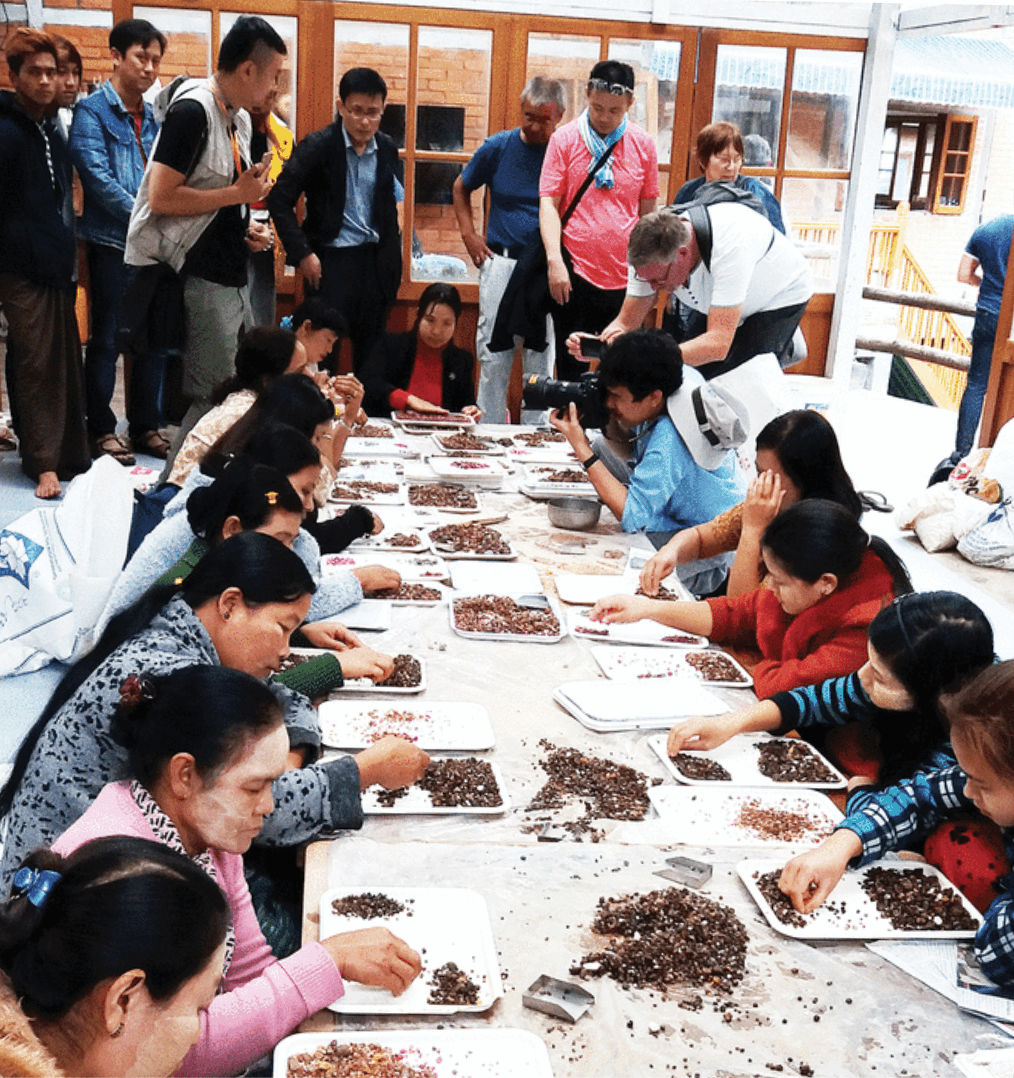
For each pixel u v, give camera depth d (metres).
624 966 1.61
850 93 6.80
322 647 2.68
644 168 5.71
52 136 5.31
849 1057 1.47
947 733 2.11
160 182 4.43
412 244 6.57
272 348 3.75
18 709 3.46
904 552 5.54
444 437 4.72
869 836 1.90
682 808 2.09
